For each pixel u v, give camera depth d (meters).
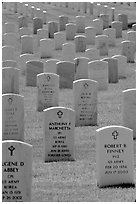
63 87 29.59
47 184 17.34
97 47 38.38
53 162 19.42
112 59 30.77
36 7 58.47
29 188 15.74
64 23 46.38
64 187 17.11
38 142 21.47
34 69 30.00
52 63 30.55
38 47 41.44
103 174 17.19
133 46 36.16
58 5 60.78
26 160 15.66
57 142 19.52
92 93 23.39
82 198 16.27
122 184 17.30
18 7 57.62
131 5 61.41
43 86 25.27
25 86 30.23
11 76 27.78
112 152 17.17
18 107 21.38
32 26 49.19
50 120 19.42
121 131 17.16
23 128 21.47
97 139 17.16
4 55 34.91
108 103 26.94
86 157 19.89
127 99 21.64
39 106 25.44
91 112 23.50
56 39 40.12
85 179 17.78
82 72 30.34
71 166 18.97
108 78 30.94
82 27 46.00
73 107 24.42
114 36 41.81
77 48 39.03
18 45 41.59
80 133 22.44
